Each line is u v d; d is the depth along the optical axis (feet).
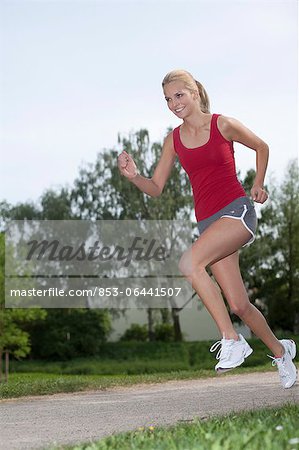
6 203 121.80
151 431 20.83
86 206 119.55
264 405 28.45
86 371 99.45
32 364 115.44
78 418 26.91
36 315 91.04
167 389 38.19
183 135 19.35
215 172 18.98
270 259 112.98
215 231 18.54
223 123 18.89
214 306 18.67
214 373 47.01
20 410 30.07
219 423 20.81
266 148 19.27
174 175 116.67
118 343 120.06
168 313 119.65
